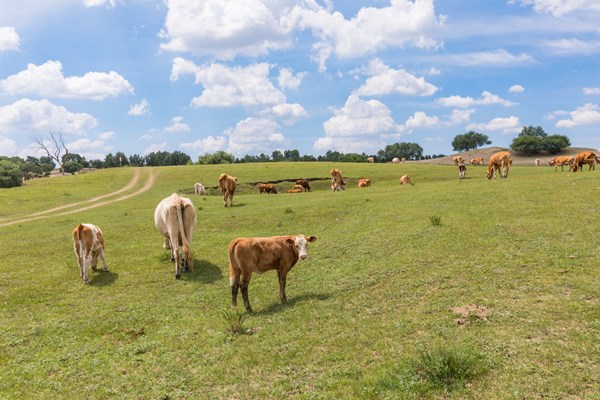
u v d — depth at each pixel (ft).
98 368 25.57
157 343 28.58
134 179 225.15
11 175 258.57
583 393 17.69
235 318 29.73
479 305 28.55
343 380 21.07
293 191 147.54
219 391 21.83
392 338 25.38
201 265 49.75
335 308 32.09
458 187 88.43
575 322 24.26
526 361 20.62
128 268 49.42
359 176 205.26
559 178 82.33
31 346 29.60
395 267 39.88
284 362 24.02
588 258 34.88
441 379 19.88
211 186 184.34
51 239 68.95
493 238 44.29
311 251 51.11
